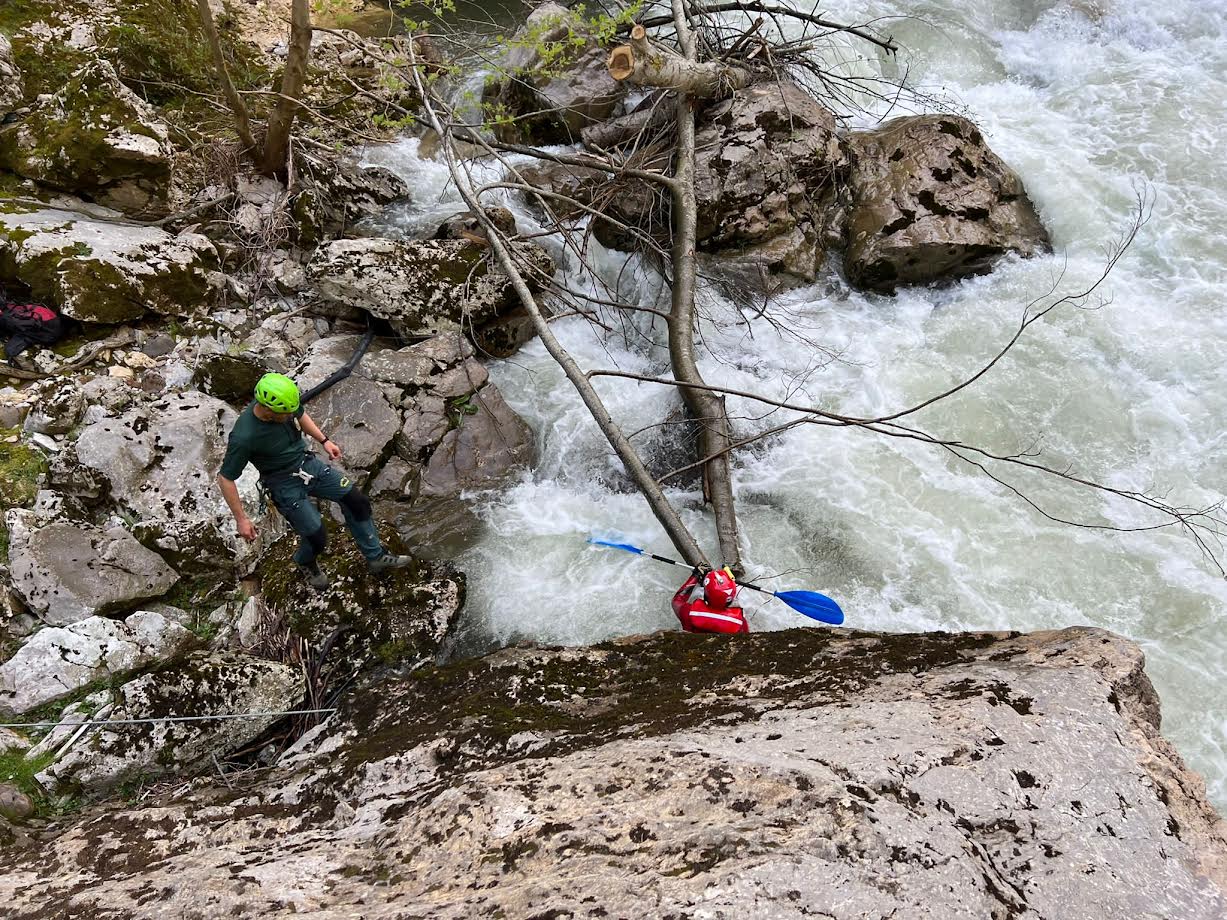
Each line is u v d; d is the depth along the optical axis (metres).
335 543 5.64
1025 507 6.07
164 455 5.62
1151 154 8.48
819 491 6.26
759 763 3.00
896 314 7.63
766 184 7.78
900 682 3.77
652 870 2.62
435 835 3.07
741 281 7.76
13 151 7.15
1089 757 3.12
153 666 4.85
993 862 2.71
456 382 6.69
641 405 6.96
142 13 8.81
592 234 8.19
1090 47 10.34
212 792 4.04
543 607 5.61
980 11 11.09
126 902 2.91
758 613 5.53
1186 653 5.16
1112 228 7.87
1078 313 7.18
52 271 6.30
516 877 2.76
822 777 2.88
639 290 7.93
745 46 8.73
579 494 6.45
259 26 10.16
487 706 4.14
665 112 8.42
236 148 8.12
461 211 8.01
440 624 5.26
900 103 9.66
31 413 5.85
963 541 5.88
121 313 6.52
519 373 7.24
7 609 4.85
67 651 4.68
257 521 5.59
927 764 3.02
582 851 2.79
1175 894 2.69
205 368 6.33
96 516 5.43
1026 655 3.86
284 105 7.50
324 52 10.02
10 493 5.40
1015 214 7.98
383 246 6.96
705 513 6.23
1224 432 6.27
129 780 4.29
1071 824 2.87
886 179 7.88
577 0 10.86
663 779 3.05
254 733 4.58
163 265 6.73
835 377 7.06
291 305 7.17
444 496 6.32
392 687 4.62
